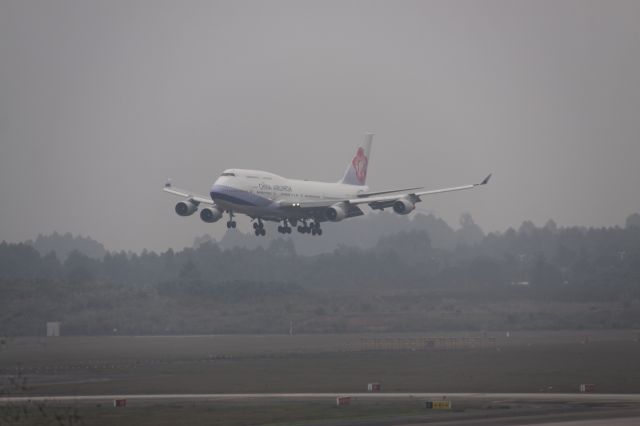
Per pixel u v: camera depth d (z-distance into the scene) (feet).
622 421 614.75
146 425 650.02
